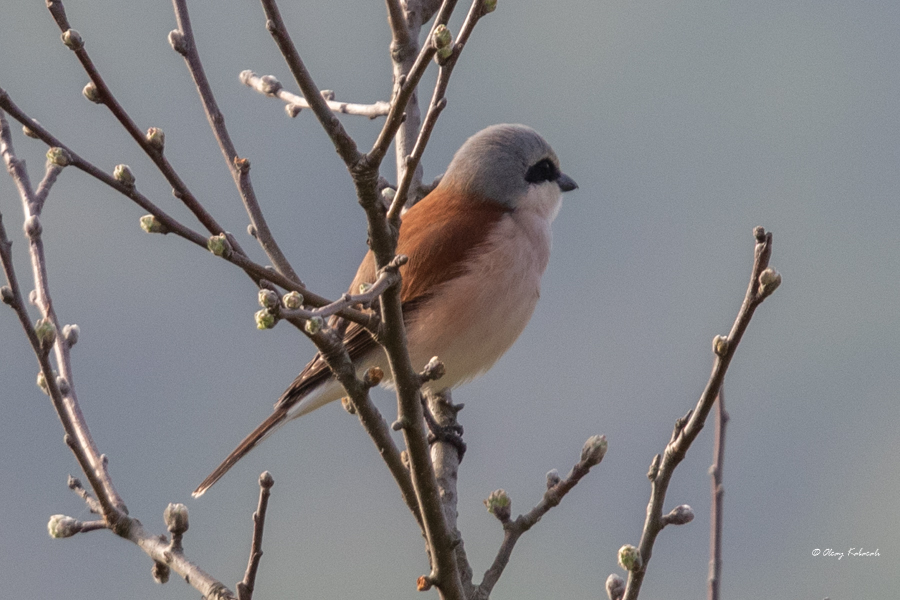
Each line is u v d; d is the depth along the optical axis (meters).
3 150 8.11
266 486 6.50
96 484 6.88
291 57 5.64
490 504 7.10
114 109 5.96
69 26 5.89
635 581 6.12
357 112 10.65
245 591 6.49
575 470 7.04
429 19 10.21
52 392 6.54
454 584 6.73
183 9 8.52
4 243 6.14
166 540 7.03
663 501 6.18
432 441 9.89
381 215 6.01
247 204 8.30
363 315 6.09
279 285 5.79
